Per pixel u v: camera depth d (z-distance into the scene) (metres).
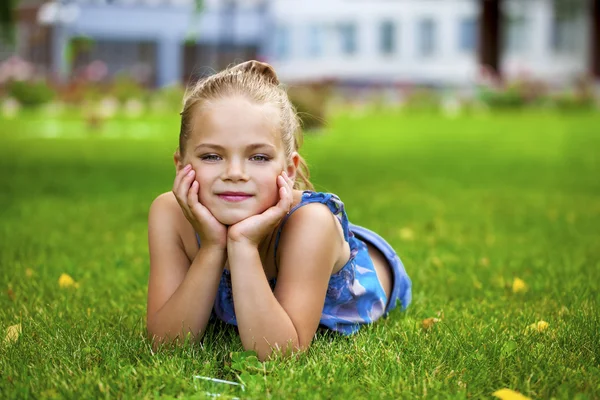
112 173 13.28
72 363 3.59
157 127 25.78
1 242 6.98
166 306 3.75
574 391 3.32
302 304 3.67
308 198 3.82
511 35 48.38
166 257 3.94
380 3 49.97
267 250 3.83
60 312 4.61
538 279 5.61
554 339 4.03
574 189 11.80
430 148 19.66
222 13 51.81
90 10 49.97
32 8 50.50
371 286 4.24
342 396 3.23
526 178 13.34
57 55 49.25
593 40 45.00
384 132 25.44
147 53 53.56
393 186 11.89
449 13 49.25
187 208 3.66
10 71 38.56
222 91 3.66
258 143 3.59
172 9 51.50
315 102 23.81
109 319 4.48
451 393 3.28
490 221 8.54
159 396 3.21
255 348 3.60
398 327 4.28
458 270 5.94
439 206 9.69
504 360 3.67
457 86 47.84
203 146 3.61
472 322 4.38
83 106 37.44
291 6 51.72
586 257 6.52
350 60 50.88
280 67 52.00
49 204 9.48
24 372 3.47
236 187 3.59
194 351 3.73
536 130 26.50
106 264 6.07
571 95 39.78
